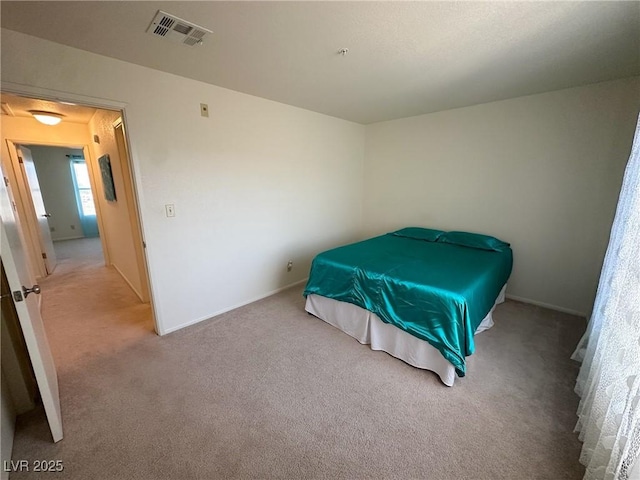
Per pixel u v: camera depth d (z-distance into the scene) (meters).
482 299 2.12
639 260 1.11
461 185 3.46
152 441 1.47
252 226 3.09
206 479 1.29
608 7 1.42
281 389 1.85
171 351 2.27
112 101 2.03
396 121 3.95
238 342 2.39
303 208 3.64
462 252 2.90
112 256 4.54
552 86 2.60
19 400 1.63
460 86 2.60
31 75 1.71
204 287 2.77
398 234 3.72
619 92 2.42
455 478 1.29
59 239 6.84
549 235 2.93
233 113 2.73
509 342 2.36
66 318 2.84
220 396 1.79
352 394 1.80
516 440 1.48
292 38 1.74
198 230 2.64
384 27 1.62
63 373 2.00
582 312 2.84
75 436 1.50
